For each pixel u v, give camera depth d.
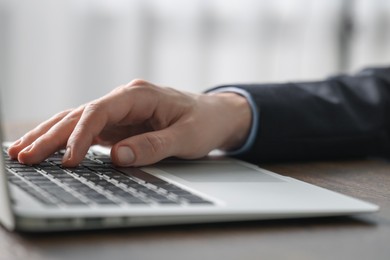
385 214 0.57
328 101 0.92
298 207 0.52
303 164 0.86
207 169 0.71
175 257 0.43
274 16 2.54
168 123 0.77
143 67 2.32
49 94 2.19
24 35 2.12
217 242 0.47
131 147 0.68
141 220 0.47
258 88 0.89
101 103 0.70
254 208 0.51
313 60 2.65
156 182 0.59
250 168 0.73
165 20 2.35
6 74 2.12
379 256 0.45
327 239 0.49
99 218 0.46
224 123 0.81
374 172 0.81
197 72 2.42
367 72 1.04
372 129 0.93
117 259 0.42
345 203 0.55
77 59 2.21
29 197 0.49
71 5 2.18
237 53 2.49
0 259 0.42
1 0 2.08
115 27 2.26
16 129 1.09
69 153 0.65
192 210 0.49
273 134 0.86
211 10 2.42
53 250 0.43
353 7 2.71
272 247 0.46
